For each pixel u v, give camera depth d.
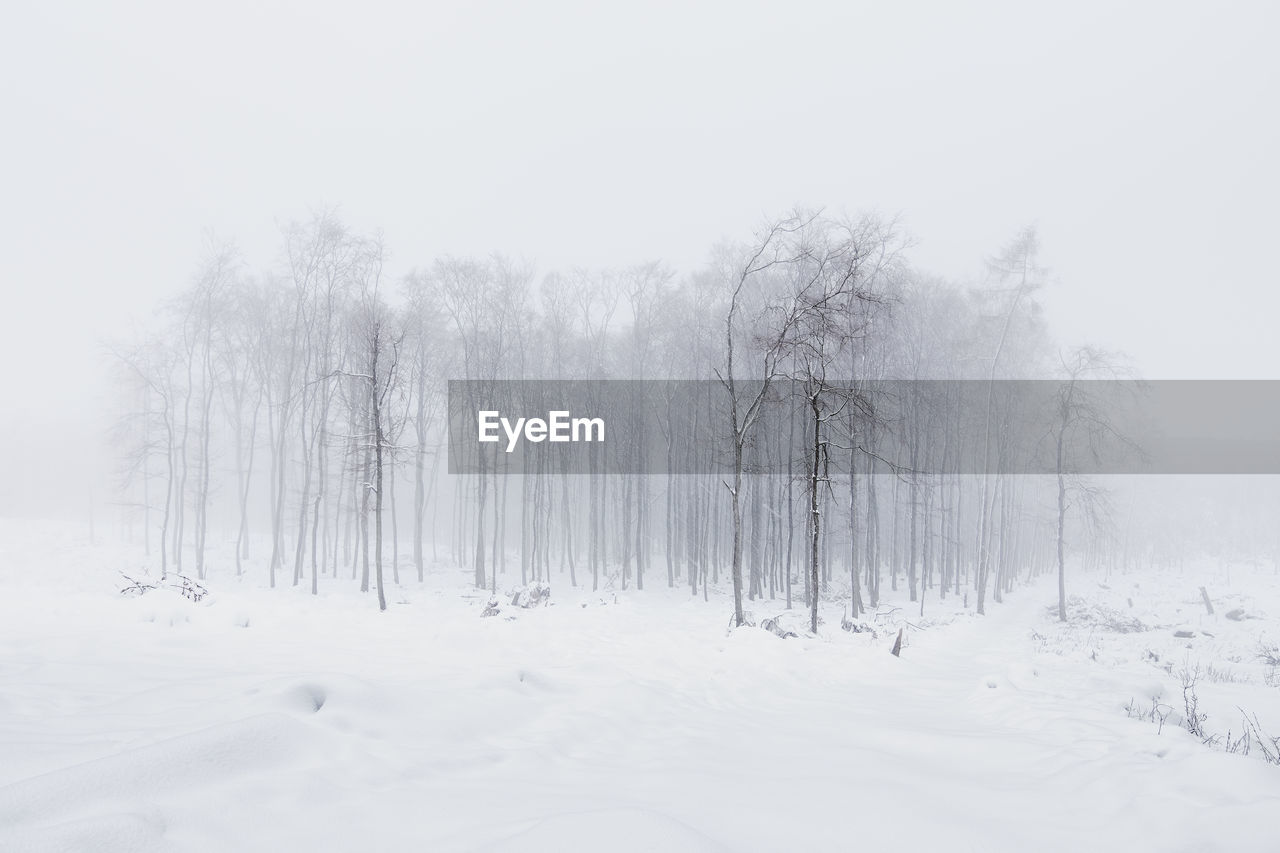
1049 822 3.91
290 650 8.76
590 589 32.88
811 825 3.68
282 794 3.25
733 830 3.51
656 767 4.89
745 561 37.59
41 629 9.21
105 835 2.44
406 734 4.80
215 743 3.54
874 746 6.16
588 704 6.81
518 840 2.73
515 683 7.16
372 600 25.08
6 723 4.32
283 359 33.34
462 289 32.62
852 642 14.84
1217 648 18.05
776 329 21.30
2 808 2.64
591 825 2.82
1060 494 25.67
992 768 5.34
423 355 33.62
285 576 32.88
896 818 3.85
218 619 11.14
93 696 5.30
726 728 6.59
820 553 32.41
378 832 2.98
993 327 30.45
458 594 27.53
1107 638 19.77
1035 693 8.92
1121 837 3.62
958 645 16.58
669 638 13.39
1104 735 6.34
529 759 4.72
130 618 10.63
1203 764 4.52
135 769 3.12
